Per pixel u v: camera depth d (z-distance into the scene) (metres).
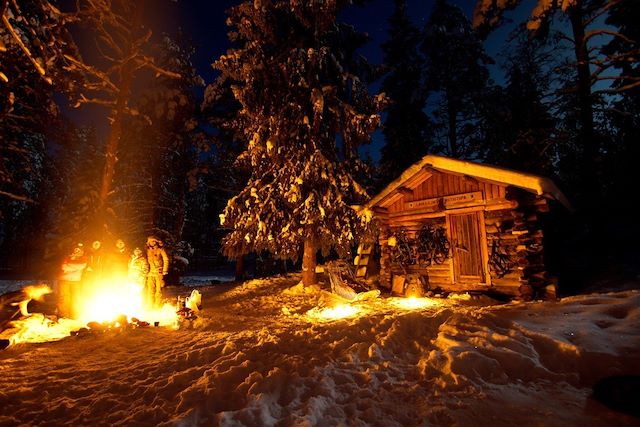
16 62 8.98
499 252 9.50
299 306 9.40
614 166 15.09
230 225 11.59
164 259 9.44
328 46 12.10
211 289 14.38
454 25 20.70
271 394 3.21
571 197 16.56
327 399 3.15
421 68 20.91
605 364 3.40
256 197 11.08
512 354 3.63
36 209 27.23
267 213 11.13
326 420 2.84
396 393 3.27
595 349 3.59
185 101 16.39
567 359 3.59
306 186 11.04
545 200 8.78
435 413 2.89
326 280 12.61
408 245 11.53
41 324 7.05
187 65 17.88
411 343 4.37
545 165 15.67
